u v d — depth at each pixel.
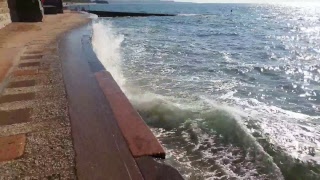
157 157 2.30
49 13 31.66
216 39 29.89
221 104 8.38
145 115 7.13
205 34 35.03
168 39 28.00
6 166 2.25
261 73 14.29
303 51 23.27
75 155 2.36
